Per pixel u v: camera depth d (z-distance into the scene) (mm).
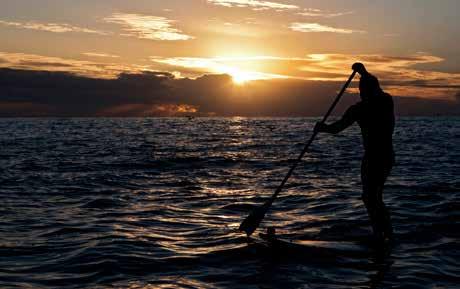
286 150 26172
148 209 9500
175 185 12914
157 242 6852
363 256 6051
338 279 5219
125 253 6254
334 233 7203
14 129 65312
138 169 16781
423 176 13789
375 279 5219
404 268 5586
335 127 6754
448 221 7809
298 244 6590
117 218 8625
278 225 7922
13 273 5523
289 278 5258
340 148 27781
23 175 14984
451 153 22984
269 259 5949
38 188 12336
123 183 13273
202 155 22375
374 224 6723
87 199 10672
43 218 8625
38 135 46281
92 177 14453
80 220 8445
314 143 33469
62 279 5309
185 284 5098
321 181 13383
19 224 8125
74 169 16641
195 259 5996
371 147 6645
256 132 57375
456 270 5527
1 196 11078
